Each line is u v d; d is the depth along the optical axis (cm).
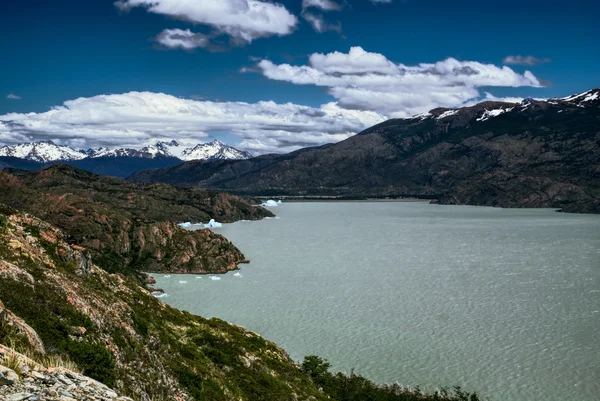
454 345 11581
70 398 1658
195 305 15488
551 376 9806
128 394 3108
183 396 4066
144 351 4184
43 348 2650
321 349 11425
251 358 7300
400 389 9144
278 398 6056
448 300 15600
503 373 10012
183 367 4888
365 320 13625
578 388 9256
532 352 11038
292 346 11631
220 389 4931
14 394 1530
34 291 3538
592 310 14025
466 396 8962
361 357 10944
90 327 3584
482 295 16100
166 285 18812
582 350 11044
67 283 4391
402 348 11456
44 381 1739
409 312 14325
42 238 6012
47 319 3180
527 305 14762
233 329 8838
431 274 19812
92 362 2980
